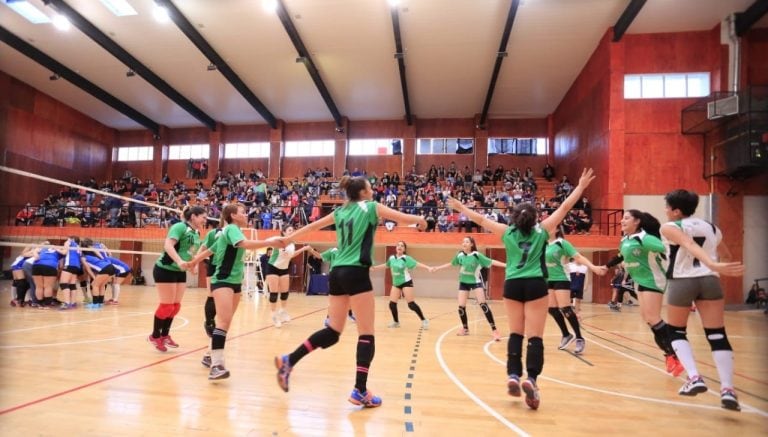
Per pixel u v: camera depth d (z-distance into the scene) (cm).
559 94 2091
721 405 365
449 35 1603
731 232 1484
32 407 321
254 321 854
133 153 2681
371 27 1572
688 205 365
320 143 2523
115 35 1644
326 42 1678
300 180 2417
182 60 1831
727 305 1444
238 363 478
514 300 351
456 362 514
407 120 2373
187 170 2603
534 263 348
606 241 1491
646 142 1554
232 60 1830
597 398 379
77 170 2448
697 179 1529
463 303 745
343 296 338
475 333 770
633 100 1567
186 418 303
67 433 273
